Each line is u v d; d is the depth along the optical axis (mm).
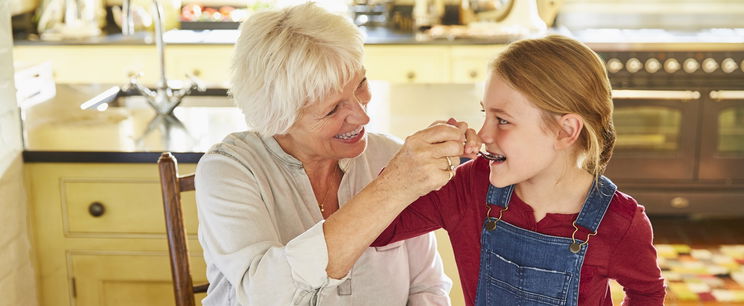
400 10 4859
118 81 4305
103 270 2318
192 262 2264
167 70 4281
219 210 1450
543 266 1408
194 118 2629
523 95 1297
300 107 1451
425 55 4273
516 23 4605
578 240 1380
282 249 1313
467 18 4734
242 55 1469
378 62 4305
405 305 1662
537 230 1418
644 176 4195
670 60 4062
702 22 4633
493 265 1464
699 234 4129
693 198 4195
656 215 4391
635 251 1371
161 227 2279
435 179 1243
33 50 4273
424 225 1509
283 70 1417
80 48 4266
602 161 1421
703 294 3432
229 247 1423
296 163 1539
